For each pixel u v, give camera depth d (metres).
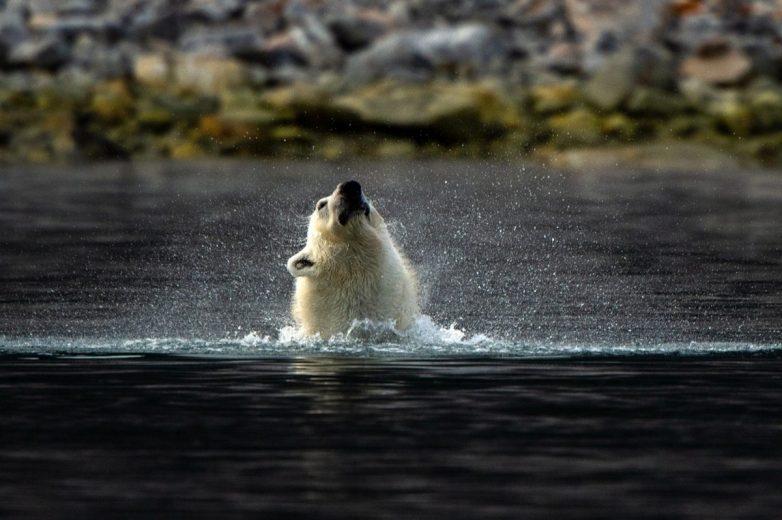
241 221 55.16
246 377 24.33
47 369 25.28
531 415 20.91
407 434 19.61
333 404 21.80
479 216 56.34
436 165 77.69
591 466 17.80
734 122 83.75
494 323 31.95
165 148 81.56
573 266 42.91
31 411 21.33
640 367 25.39
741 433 19.66
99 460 18.14
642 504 16.05
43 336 29.81
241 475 17.36
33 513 15.71
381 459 18.12
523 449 18.69
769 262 43.72
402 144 82.81
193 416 20.91
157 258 44.75
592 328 31.22
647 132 83.31
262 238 50.38
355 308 28.75
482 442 19.09
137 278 40.25
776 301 35.41
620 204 61.22
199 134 82.75
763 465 17.83
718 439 19.30
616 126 83.25
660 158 79.69
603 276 40.56
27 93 84.81
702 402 21.97
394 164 78.19
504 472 17.47
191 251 46.62
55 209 58.31
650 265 43.06
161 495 16.45
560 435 19.53
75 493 16.55
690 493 16.52
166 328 31.42
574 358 26.56
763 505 16.02
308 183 68.69
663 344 28.59
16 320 32.16
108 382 23.86
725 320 32.31
